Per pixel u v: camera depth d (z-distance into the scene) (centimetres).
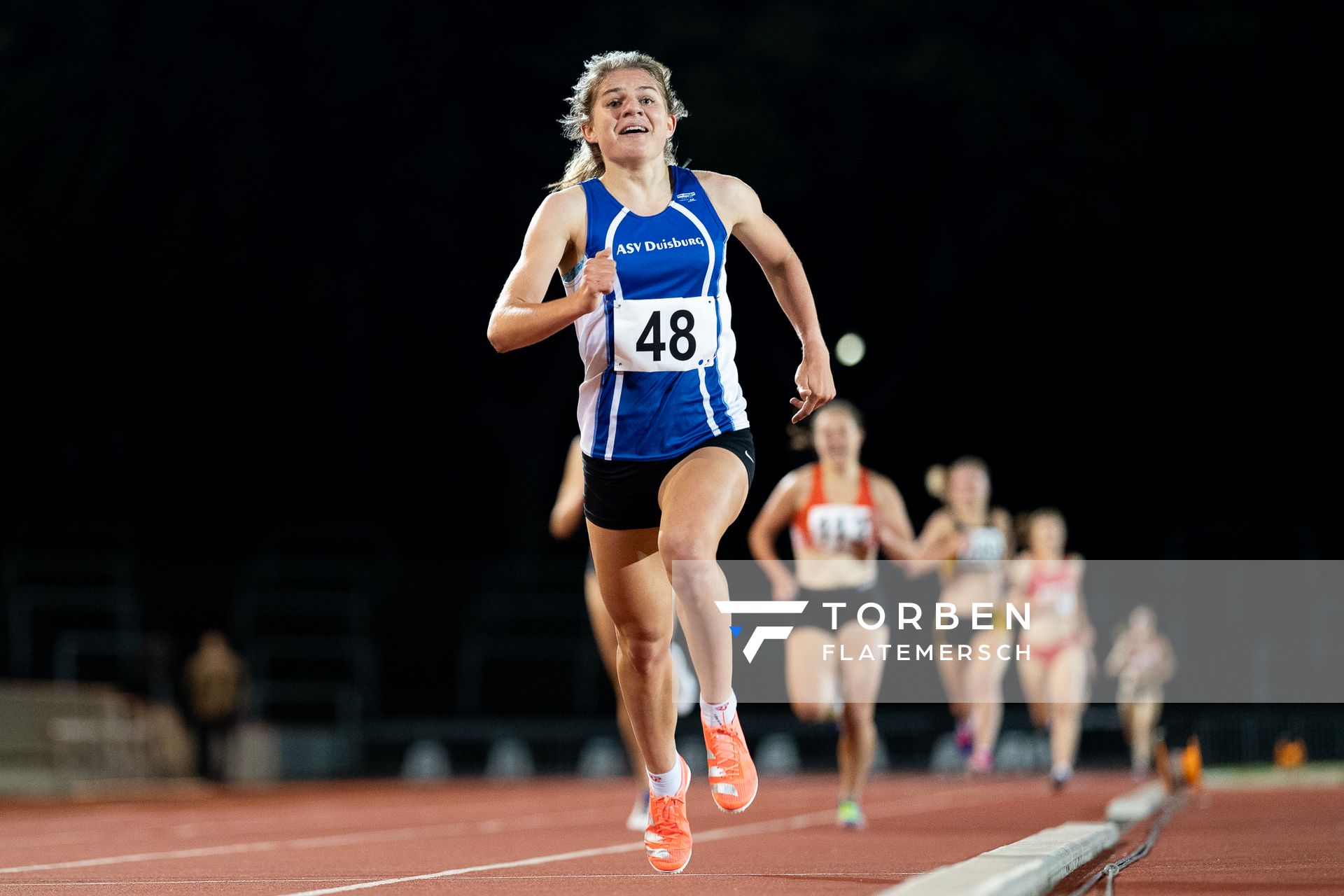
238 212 10256
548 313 1359
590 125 1522
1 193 9875
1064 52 10719
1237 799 3303
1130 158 10750
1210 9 10569
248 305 10388
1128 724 6194
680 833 1545
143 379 10219
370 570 9025
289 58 10219
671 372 1459
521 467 10900
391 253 10675
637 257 1466
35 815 4025
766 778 6819
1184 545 9569
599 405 1477
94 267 10050
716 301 1495
